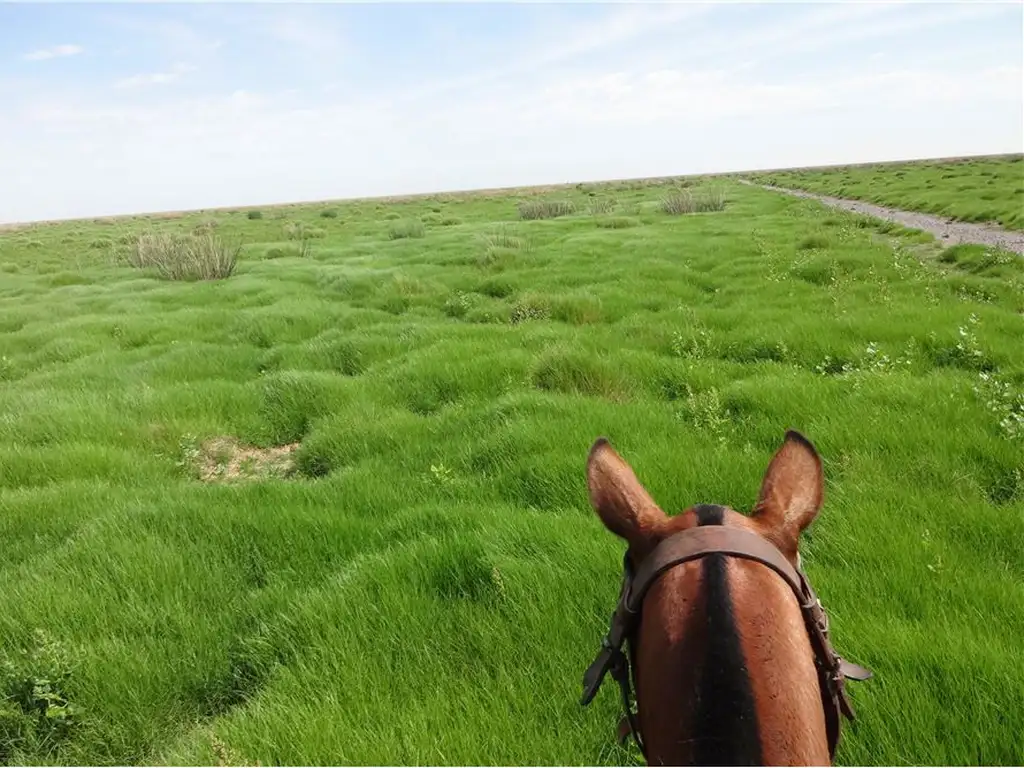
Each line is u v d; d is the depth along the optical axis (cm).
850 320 1034
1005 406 644
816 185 6347
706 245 2155
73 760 345
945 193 3772
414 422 759
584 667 346
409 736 309
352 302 1638
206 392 918
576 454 593
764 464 559
